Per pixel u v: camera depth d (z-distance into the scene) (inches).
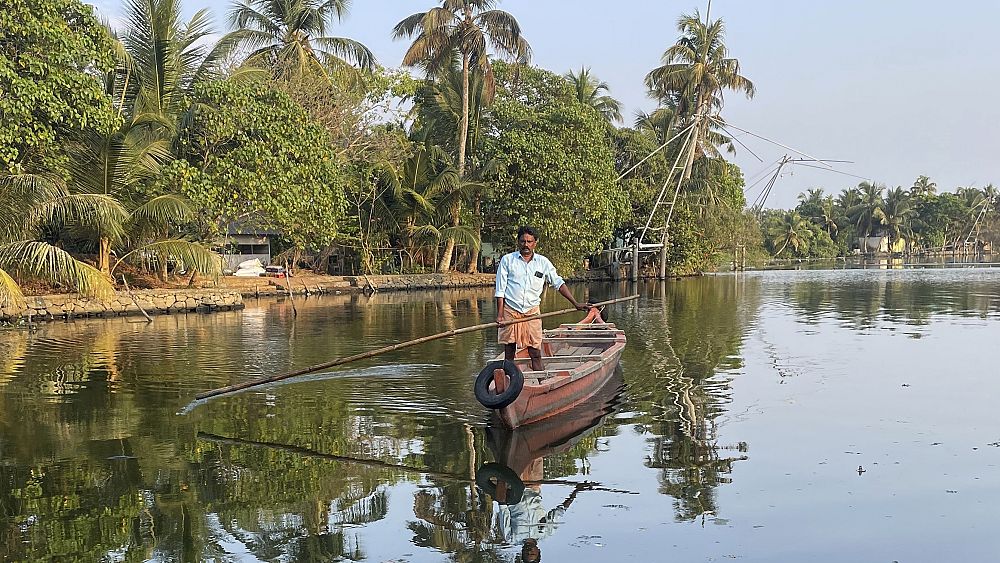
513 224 1238.9
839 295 1004.6
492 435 266.2
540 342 310.5
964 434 263.4
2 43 566.6
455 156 1251.8
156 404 315.9
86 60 629.0
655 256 1583.4
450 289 1182.3
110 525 184.2
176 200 712.4
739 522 184.5
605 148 1283.2
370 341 519.5
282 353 460.1
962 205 3331.7
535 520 186.7
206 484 214.2
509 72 1389.0
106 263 743.7
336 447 251.3
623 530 180.4
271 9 1159.6
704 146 1487.5
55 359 438.0
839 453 241.3
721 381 365.7
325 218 901.2
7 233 603.8
